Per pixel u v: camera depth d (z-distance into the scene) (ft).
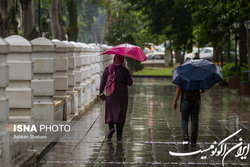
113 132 57.57
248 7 97.04
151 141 57.16
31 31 102.89
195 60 55.31
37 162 45.85
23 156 42.78
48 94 56.29
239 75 148.25
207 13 107.96
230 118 79.05
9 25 90.17
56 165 44.78
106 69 58.34
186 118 55.57
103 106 93.50
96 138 58.44
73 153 49.93
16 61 47.44
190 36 173.68
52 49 56.18
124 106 57.67
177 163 46.09
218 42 168.86
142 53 58.80
